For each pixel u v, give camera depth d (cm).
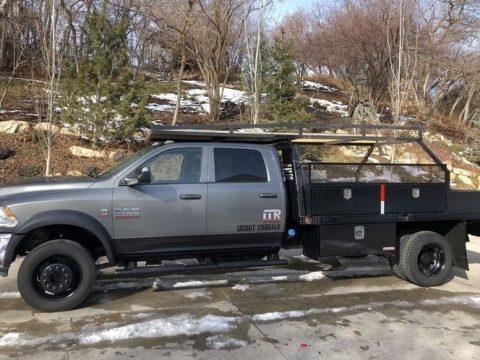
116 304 575
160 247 596
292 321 529
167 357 436
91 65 1312
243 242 627
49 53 1223
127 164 596
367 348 465
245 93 1745
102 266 580
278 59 1585
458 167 1855
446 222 710
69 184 573
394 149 1534
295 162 640
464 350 466
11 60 2264
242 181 622
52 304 541
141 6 1811
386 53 2027
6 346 454
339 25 2208
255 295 620
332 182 637
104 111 1311
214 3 1714
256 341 474
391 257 707
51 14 1248
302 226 663
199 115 1897
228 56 2000
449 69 2108
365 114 2103
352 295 629
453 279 729
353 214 642
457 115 3050
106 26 1344
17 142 1291
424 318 549
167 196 587
